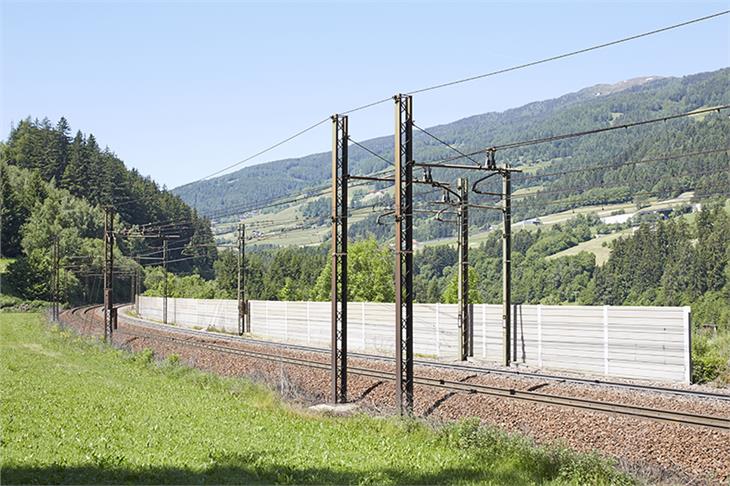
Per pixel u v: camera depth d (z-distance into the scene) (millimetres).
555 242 137250
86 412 24781
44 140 189000
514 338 39031
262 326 67250
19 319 92000
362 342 50594
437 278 136500
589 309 34875
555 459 18203
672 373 30906
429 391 29328
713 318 85875
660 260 103250
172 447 19422
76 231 138000
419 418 24281
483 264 132000
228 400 29609
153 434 21219
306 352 44906
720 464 18094
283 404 28547
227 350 47938
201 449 19266
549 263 122438
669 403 23609
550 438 22141
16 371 39000
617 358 33438
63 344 59094
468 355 41375
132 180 186000
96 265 129750
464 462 18672
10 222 133875
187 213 180250
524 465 18203
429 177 32781
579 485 16750
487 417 25125
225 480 15859
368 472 17094
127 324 82125
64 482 15266
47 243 127938
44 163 185375
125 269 133750
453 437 21281
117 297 137500
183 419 24188
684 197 125812
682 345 30547
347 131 31031
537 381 29453
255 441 20734
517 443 19734
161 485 15328
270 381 35312
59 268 120688
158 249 160375
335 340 30750
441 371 33781
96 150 195875
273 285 126688
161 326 80750
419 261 140500
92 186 174625
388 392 30719
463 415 25984
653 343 31828
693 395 25094
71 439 20078
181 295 118938
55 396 28875
